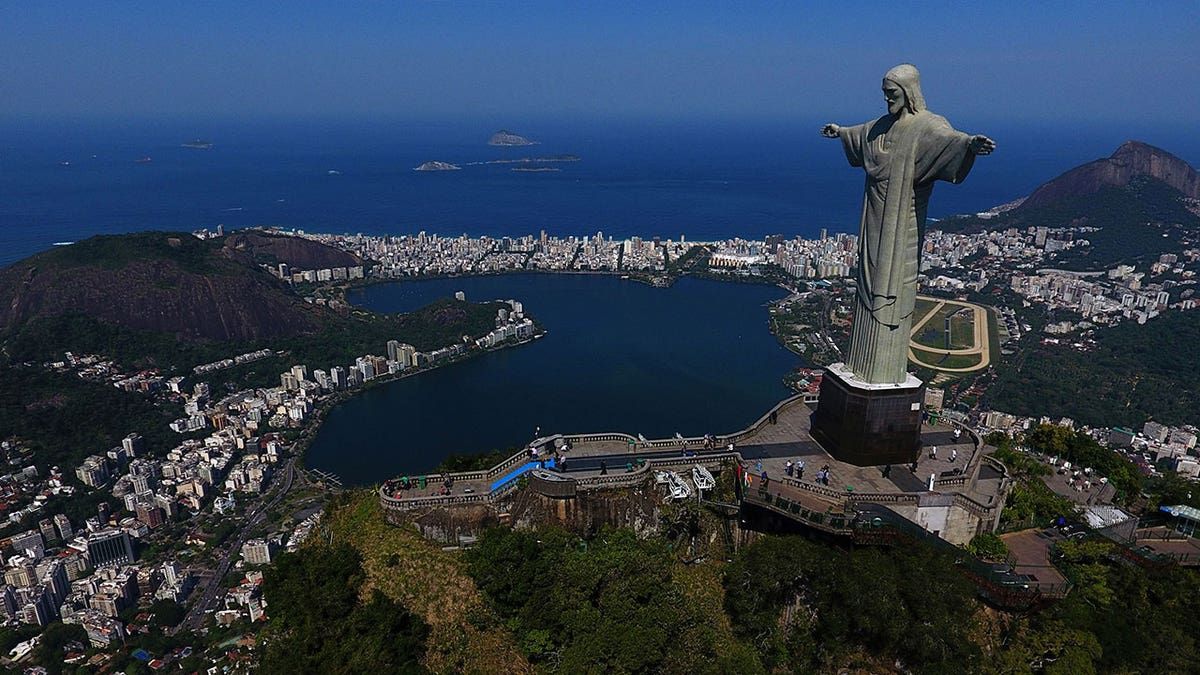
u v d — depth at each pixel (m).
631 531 51.41
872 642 44.34
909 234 52.25
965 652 40.97
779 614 48.09
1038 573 47.81
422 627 47.25
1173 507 56.19
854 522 47.12
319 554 53.59
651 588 47.22
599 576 47.00
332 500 65.00
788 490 51.88
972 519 50.50
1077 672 41.62
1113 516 53.34
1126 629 45.41
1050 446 68.38
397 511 54.19
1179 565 50.22
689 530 53.88
